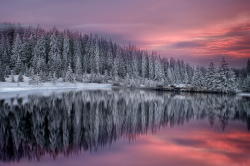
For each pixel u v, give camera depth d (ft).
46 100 113.09
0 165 33.40
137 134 52.75
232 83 216.33
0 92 154.51
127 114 82.07
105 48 422.00
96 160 35.47
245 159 36.19
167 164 33.91
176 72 389.19
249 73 289.33
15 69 250.37
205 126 63.10
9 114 73.05
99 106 100.22
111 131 55.47
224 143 45.27
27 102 102.06
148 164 33.86
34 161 35.09
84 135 51.08
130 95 165.78
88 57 341.62
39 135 50.65
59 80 265.34
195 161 35.24
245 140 47.70
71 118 70.54
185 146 43.21
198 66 253.03
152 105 110.01
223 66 219.41
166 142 45.91
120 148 41.68
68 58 319.06
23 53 285.43
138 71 393.09
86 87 267.80
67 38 346.33
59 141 46.19
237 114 86.07
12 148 41.60
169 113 86.69
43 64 263.70
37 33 346.95
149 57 388.37
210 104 118.42
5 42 303.89
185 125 64.28
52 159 35.91
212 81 225.97
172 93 199.93
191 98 152.15
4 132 52.75
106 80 312.29
